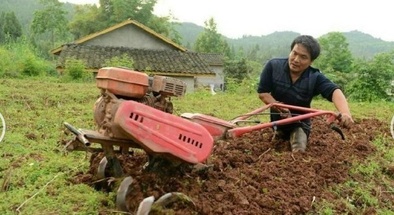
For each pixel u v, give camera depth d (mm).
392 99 15234
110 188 4449
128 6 53719
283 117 5949
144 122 3820
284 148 6113
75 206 4145
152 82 4199
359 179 5477
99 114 4031
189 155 4023
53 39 67000
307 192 4770
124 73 3938
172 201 3805
